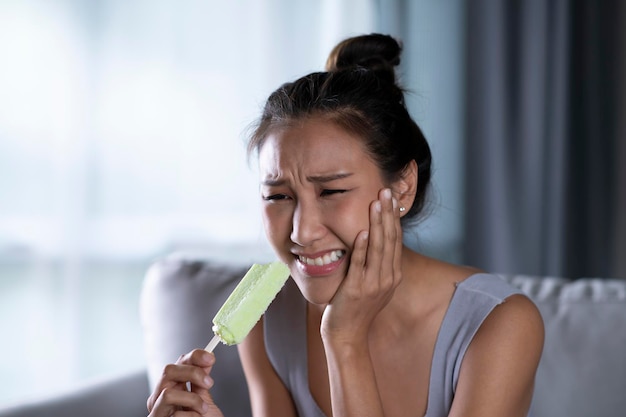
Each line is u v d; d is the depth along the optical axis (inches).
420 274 50.8
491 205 130.6
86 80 101.6
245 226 115.3
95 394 62.5
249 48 114.4
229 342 41.6
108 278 105.1
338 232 43.4
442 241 127.0
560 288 60.4
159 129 108.0
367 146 43.6
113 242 105.3
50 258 100.6
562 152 133.3
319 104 43.4
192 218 111.4
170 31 108.2
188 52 109.9
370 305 45.0
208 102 111.8
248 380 57.3
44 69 98.7
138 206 107.0
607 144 135.1
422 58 125.7
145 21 106.1
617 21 134.3
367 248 44.4
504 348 46.5
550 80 132.8
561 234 134.4
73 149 101.1
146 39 106.3
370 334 51.0
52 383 101.3
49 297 100.7
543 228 133.5
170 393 42.5
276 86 116.3
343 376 45.4
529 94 132.0
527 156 132.0
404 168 46.7
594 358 55.6
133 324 107.3
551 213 134.0
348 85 44.5
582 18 135.4
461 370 47.9
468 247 129.6
